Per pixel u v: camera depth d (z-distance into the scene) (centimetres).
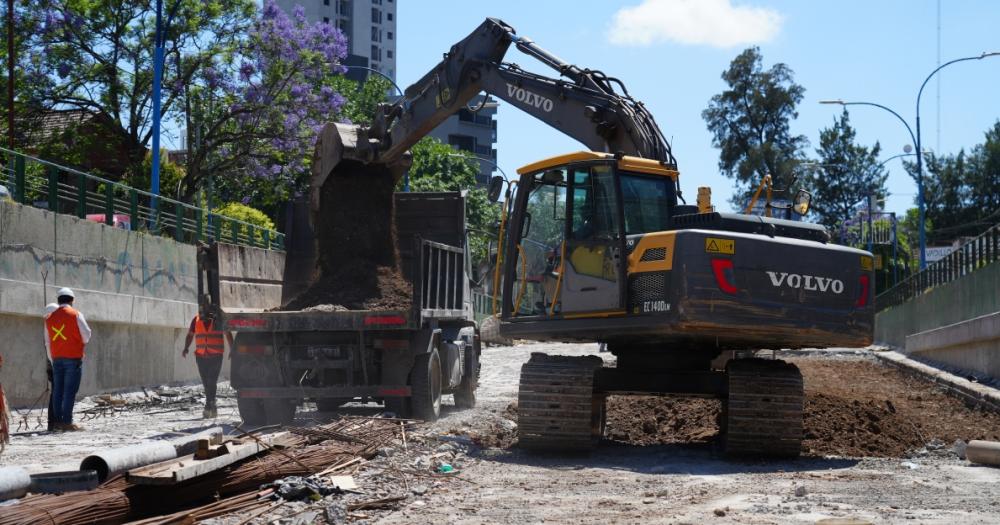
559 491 912
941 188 10975
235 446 869
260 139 3931
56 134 3806
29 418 1719
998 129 11050
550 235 1258
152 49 3741
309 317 1432
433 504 830
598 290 1184
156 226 2500
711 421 1595
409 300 1564
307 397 1475
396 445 1138
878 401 1995
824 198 10588
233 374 1462
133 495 734
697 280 1102
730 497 874
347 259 1625
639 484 963
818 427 1450
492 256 1455
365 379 1459
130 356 2231
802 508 802
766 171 8862
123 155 3916
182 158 5144
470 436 1319
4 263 1791
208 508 762
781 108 9162
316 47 3900
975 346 2492
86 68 3712
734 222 1165
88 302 2027
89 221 2084
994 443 1130
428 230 1777
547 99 1434
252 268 1597
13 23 3225
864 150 10575
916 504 827
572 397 1183
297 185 4488
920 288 3878
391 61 14738
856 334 1178
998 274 2520
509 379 2722
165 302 2402
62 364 1486
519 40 1488
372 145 1625
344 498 834
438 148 7406
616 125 1374
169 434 1406
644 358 1336
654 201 1243
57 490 757
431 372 1491
